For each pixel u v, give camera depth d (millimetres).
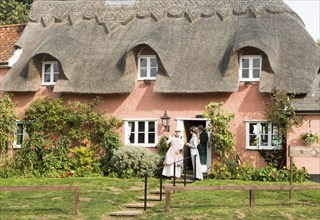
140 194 17219
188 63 22516
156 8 24844
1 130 23016
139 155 21328
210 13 24109
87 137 23125
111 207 15305
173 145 20641
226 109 22172
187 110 22609
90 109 23156
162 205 15500
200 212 14414
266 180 20094
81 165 22422
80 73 23328
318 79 22703
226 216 14070
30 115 23562
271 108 21297
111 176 21641
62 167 22375
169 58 22609
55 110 23281
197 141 20641
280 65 21688
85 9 25766
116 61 23422
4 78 24109
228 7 24062
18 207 14984
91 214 14336
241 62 22328
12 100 24422
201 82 21938
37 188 13734
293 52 22031
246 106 22031
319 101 20766
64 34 24500
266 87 21266
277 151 21359
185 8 24516
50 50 23094
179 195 16891
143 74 23391
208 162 22031
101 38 24484
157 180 20250
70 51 23766
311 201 16219
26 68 24016
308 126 20609
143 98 23141
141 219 14094
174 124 22672
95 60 23672
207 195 16812
